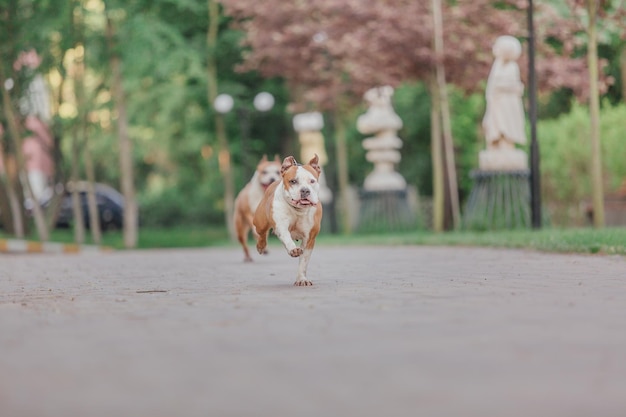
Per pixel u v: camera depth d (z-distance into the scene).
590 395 5.02
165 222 50.03
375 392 5.06
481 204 27.59
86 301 10.18
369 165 49.75
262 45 36.41
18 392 5.18
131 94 40.91
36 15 32.47
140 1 33.56
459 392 5.06
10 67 33.75
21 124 36.19
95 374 5.69
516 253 18.00
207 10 39.69
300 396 4.97
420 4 32.31
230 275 14.20
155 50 33.12
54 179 37.38
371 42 32.06
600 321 7.76
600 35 30.22
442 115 32.84
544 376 5.52
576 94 31.91
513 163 27.55
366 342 6.79
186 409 4.68
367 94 36.88
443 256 18.17
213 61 40.09
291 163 11.19
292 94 42.72
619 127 33.81
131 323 8.09
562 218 35.97
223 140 39.91
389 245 25.00
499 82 27.36
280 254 21.25
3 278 14.74
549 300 9.27
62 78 35.06
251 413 4.58
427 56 31.47
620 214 32.22
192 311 8.91
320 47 35.53
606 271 12.99
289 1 36.09
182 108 43.78
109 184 55.94
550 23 32.03
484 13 32.28
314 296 10.09
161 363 6.05
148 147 51.00
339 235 37.06
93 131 39.81
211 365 5.95
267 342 6.85
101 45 33.72
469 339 6.87
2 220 40.56
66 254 26.75
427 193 49.59
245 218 17.67
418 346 6.58
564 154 35.06
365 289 10.84
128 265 18.30
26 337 7.31
